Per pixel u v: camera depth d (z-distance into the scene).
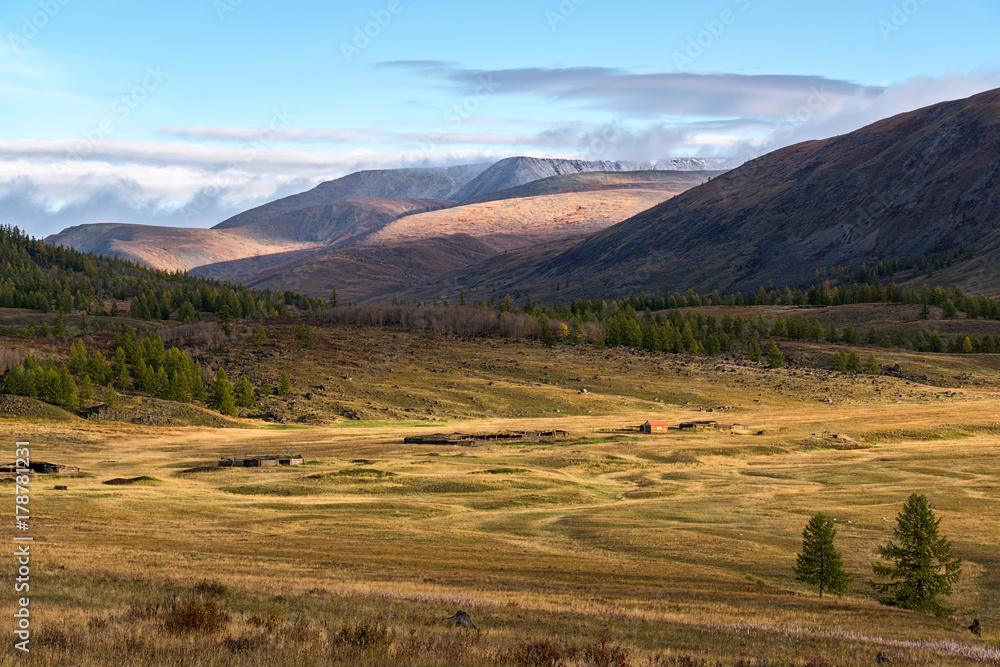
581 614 37.41
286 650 22.59
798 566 58.31
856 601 55.34
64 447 128.50
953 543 76.00
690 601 46.84
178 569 45.25
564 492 102.75
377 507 88.12
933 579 55.69
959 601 58.12
